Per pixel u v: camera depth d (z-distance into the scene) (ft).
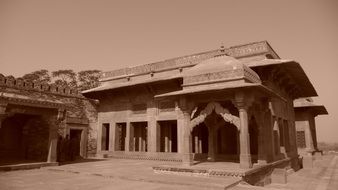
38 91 50.75
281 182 34.45
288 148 53.57
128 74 64.13
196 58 54.08
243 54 47.62
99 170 34.91
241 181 26.27
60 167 39.04
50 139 41.86
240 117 30.22
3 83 44.24
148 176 28.96
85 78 115.85
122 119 59.36
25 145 47.42
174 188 23.03
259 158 34.50
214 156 39.27
